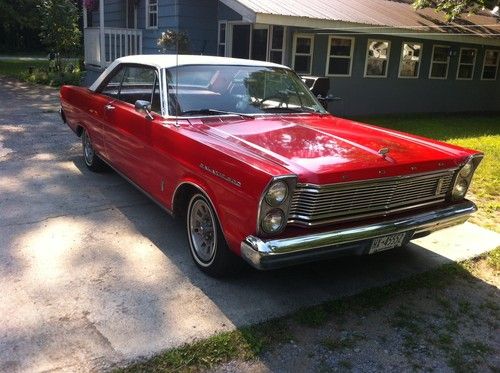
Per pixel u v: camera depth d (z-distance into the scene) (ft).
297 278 12.71
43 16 57.88
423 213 11.98
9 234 14.24
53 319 10.28
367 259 14.07
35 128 29.37
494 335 10.71
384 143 12.63
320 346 10.00
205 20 42.39
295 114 15.21
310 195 10.18
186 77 14.60
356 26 36.73
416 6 46.37
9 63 80.94
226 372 9.07
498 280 13.20
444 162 12.12
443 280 13.02
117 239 14.34
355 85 44.91
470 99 57.16
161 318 10.53
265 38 40.19
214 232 11.72
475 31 46.93
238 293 11.76
